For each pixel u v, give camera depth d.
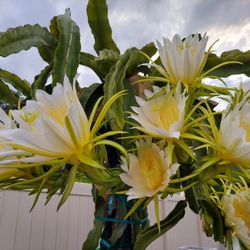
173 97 0.70
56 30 1.15
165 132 0.64
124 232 0.96
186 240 2.64
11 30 0.99
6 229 1.65
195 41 0.76
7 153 0.59
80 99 1.01
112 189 0.83
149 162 0.66
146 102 0.70
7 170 0.68
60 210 1.89
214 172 0.70
